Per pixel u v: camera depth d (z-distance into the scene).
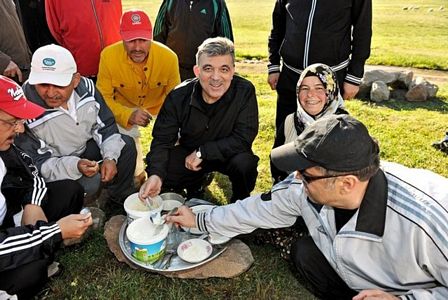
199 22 4.43
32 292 2.46
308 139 1.86
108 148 3.30
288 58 3.75
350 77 3.75
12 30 3.94
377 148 1.86
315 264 2.42
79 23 4.11
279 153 1.96
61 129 3.19
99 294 2.62
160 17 4.60
